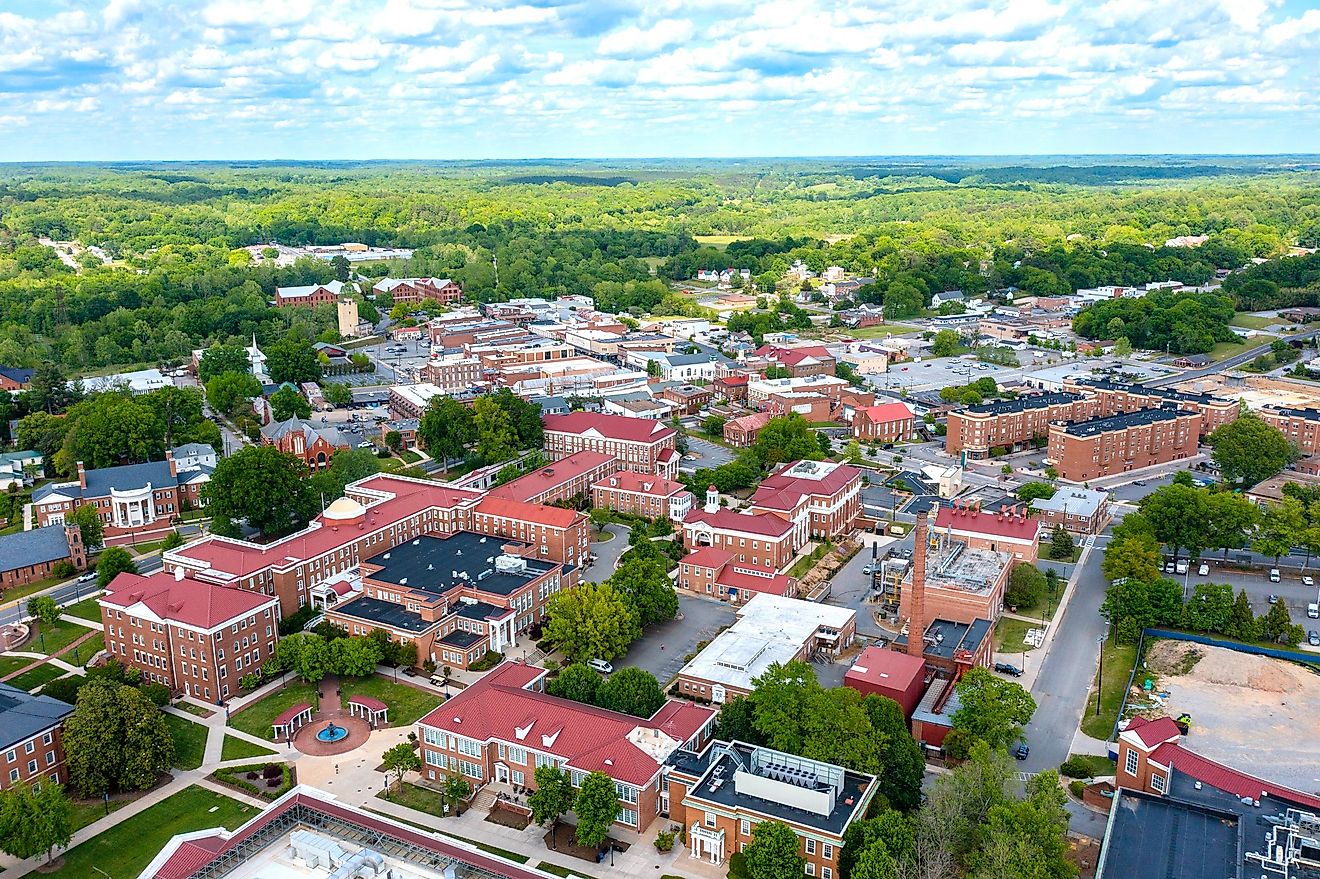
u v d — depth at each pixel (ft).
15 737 467.52
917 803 457.27
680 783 456.04
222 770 502.79
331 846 345.72
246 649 588.50
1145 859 383.04
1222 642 629.92
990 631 612.29
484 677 545.85
